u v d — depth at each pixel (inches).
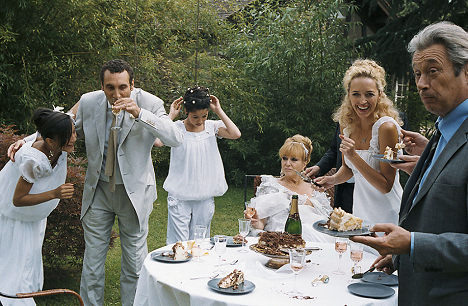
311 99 352.2
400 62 295.1
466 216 53.4
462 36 55.1
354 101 106.2
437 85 56.2
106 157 114.0
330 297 73.2
